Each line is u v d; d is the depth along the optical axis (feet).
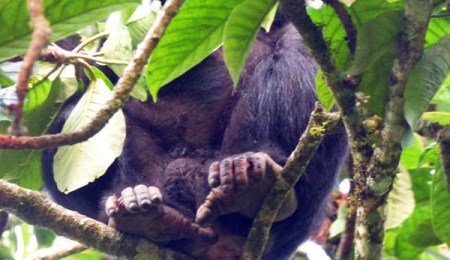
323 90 18.38
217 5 15.62
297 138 22.53
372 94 17.39
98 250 19.21
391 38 16.29
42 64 20.39
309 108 22.68
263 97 23.22
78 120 19.47
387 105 16.67
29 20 14.33
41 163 22.57
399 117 16.60
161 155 23.34
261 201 19.12
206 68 24.04
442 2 17.62
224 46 15.37
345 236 25.54
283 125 22.66
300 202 22.06
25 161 21.29
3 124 19.17
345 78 17.22
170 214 19.34
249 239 19.47
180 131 23.57
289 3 15.93
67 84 21.07
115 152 19.39
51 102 20.53
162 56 16.26
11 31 14.44
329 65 16.57
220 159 22.70
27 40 14.62
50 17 14.34
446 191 21.08
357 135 17.44
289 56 23.68
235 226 20.39
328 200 25.52
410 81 16.02
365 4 17.35
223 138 23.26
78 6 14.32
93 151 19.44
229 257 20.61
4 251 30.17
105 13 14.62
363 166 17.81
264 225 19.30
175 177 22.34
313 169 22.13
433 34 18.79
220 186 18.75
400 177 25.09
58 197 24.66
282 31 25.17
